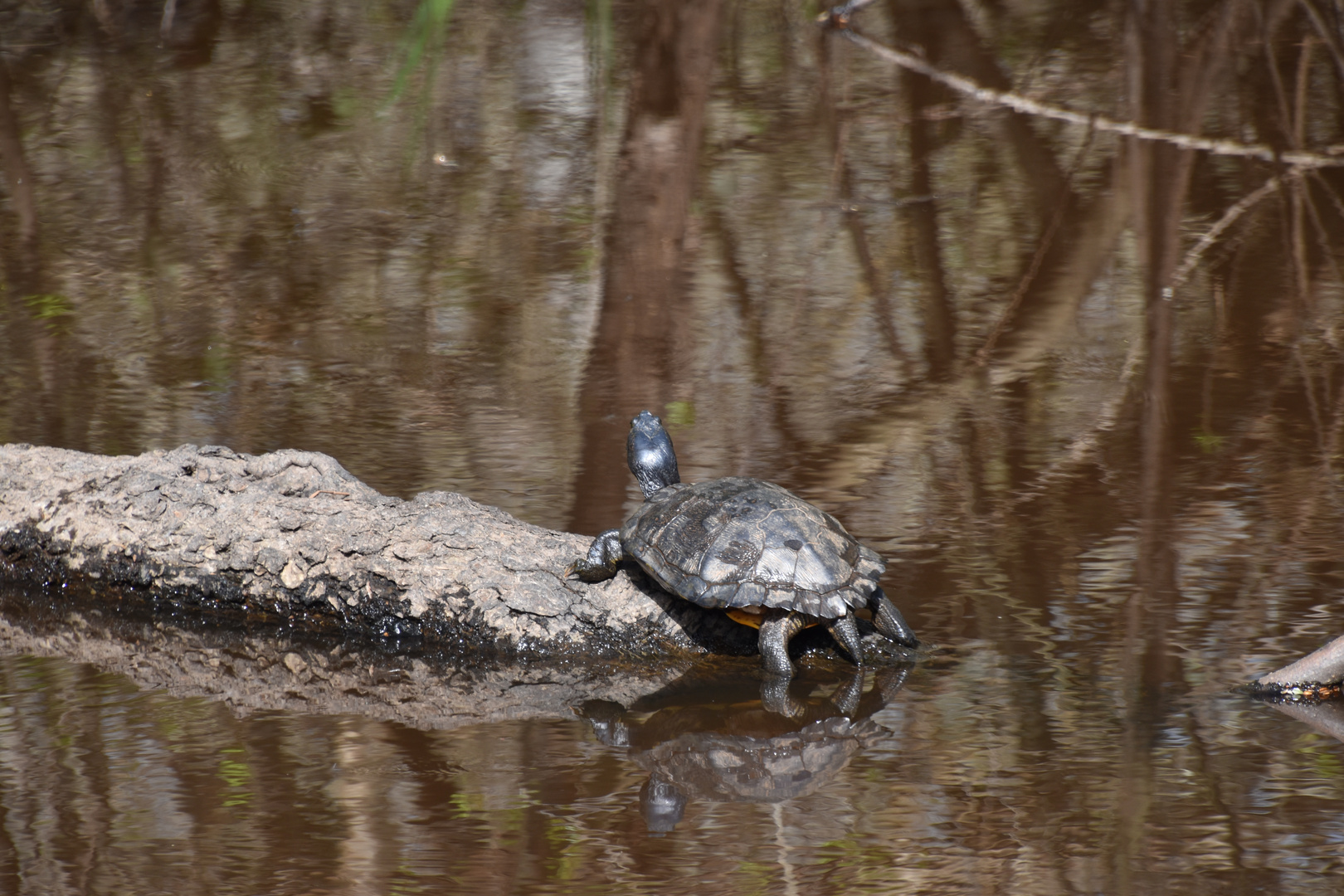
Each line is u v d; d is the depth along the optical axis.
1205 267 15.77
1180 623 8.51
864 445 11.41
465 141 20.55
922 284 15.49
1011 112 21.20
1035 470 10.93
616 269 16.06
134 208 18.22
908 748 7.36
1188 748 7.19
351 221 17.75
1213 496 10.34
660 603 9.02
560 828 6.58
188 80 22.97
